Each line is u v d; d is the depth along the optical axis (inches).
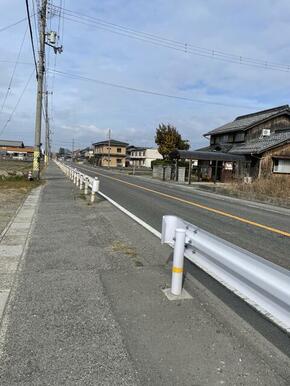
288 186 642.8
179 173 1224.8
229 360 110.5
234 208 498.9
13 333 123.1
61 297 154.9
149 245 247.9
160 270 194.1
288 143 1068.5
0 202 445.4
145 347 116.7
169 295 159.3
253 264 115.0
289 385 99.1
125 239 264.2
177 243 157.6
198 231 158.6
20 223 313.4
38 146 816.9
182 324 133.1
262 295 112.2
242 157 1133.7
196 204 520.4
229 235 294.5
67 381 98.1
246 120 1429.6
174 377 101.3
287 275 98.1
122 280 177.5
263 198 621.6
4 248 230.5
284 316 101.7
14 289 162.7
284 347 119.1
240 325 133.6
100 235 275.7
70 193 576.7
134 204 475.5
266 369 106.3
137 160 3580.2
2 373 101.0
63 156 6333.7
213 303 152.6
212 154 1115.3
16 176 837.2
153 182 1113.4
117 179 1122.7
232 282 131.2
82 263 203.8
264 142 1149.1
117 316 138.1
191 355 112.7
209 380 100.3
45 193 564.7
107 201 493.7
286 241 276.7
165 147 1861.5
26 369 103.0
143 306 147.6
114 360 108.9
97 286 168.7
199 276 186.9
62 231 286.5
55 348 114.4
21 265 197.3
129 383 98.1
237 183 810.8
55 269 192.2
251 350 116.7
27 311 140.5
